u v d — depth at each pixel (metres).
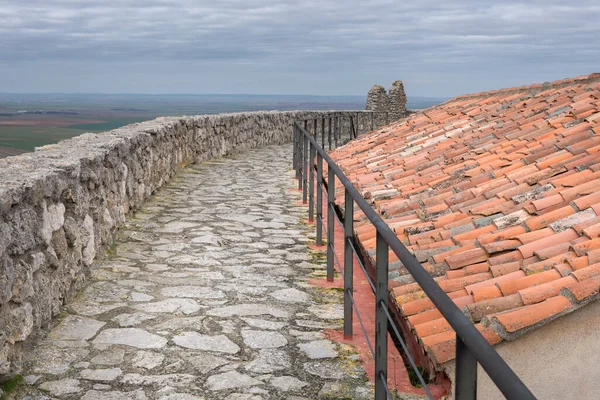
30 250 3.67
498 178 5.50
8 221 3.32
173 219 7.55
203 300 4.75
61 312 4.34
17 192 3.41
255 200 9.16
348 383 3.46
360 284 5.34
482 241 4.13
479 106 10.17
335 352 3.87
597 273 3.22
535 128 6.83
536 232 4.02
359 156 9.84
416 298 3.79
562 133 6.07
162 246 6.28
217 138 14.34
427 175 6.65
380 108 30.42
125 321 4.24
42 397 3.16
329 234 5.33
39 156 4.94
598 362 3.10
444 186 6.01
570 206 4.25
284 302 4.79
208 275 5.40
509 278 3.53
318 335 4.14
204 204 8.66
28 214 3.61
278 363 3.68
